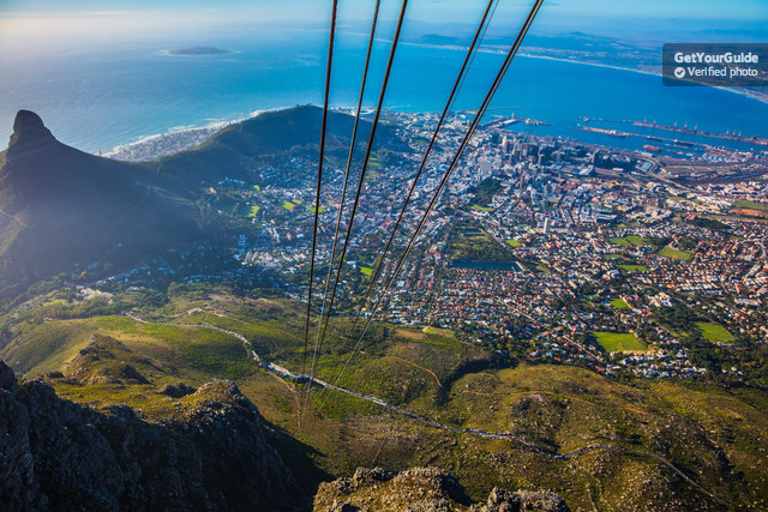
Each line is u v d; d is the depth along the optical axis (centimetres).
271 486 6300
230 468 5816
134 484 4500
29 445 3584
